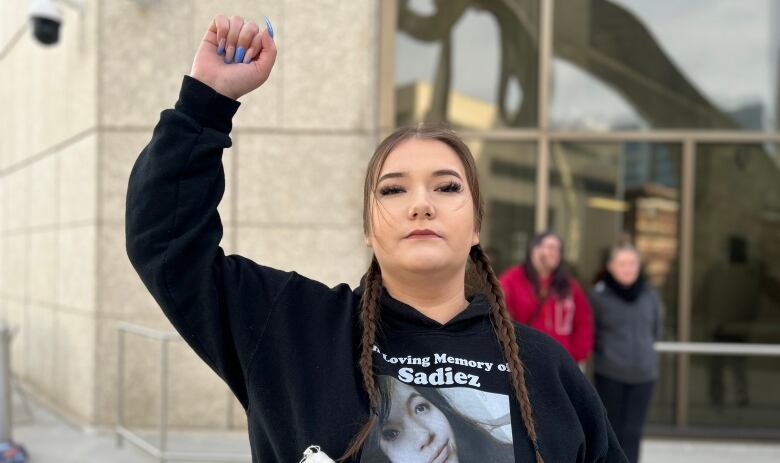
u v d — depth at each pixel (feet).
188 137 3.71
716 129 17.48
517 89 17.62
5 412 14.10
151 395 16.31
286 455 3.66
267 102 16.28
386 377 3.72
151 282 3.69
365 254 16.33
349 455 3.51
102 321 16.43
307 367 3.78
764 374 17.44
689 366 17.57
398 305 3.98
